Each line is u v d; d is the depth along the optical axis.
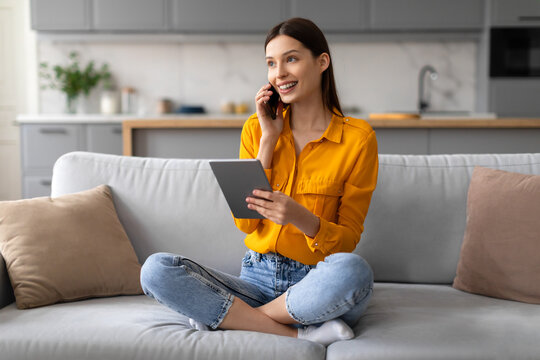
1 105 5.22
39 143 4.49
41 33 4.86
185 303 1.36
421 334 1.30
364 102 5.20
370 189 1.56
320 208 1.54
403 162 1.94
